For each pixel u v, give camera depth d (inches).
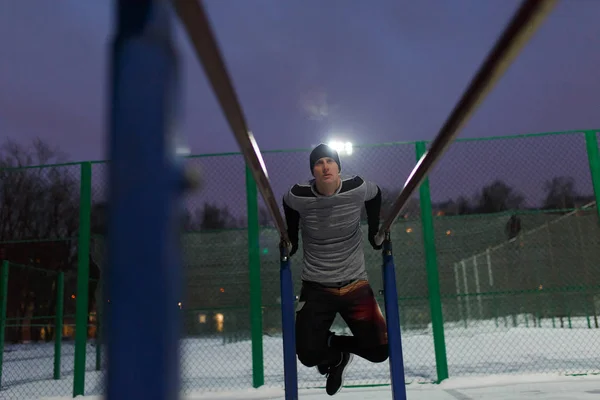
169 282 18.4
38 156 947.3
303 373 230.1
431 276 211.2
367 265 235.0
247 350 260.1
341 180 95.4
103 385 17.7
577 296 321.4
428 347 314.0
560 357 264.1
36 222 289.9
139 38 18.7
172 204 18.8
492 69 39.3
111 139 18.6
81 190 227.3
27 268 278.8
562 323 322.0
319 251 97.0
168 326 18.1
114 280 17.9
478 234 234.1
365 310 96.5
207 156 226.7
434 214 236.1
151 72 18.6
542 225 235.0
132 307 17.7
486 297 315.0
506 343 324.5
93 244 230.1
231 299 228.8
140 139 18.3
